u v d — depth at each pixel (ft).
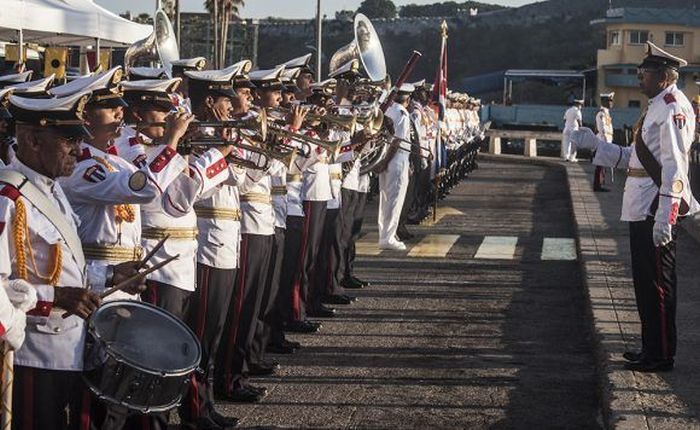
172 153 17.38
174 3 77.77
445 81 64.59
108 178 16.98
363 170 37.83
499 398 24.86
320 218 31.45
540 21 268.62
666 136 23.71
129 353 15.53
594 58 205.26
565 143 105.70
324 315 33.37
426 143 54.85
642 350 25.02
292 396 24.81
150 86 19.21
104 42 55.26
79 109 14.92
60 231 15.01
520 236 53.52
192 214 20.49
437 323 32.78
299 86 30.50
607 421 21.62
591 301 32.60
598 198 67.00
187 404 21.84
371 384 25.89
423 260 44.78
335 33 235.81
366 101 34.81
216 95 21.25
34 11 46.32
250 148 21.24
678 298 33.35
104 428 16.84
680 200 23.79
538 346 30.07
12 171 14.78
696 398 22.35
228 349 24.31
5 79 20.76
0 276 14.25
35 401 15.15
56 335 15.16
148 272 16.48
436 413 23.62
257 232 24.50
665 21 161.17
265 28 244.01
